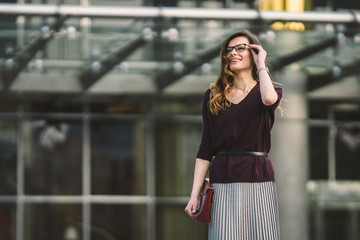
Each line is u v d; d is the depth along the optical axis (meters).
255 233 3.78
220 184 3.84
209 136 4.01
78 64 14.12
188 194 16.58
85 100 16.33
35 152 16.20
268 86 3.73
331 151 16.92
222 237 3.81
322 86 16.33
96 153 16.38
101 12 12.06
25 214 16.12
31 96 16.06
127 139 16.50
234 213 3.80
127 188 16.44
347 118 17.03
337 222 16.89
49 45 12.98
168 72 15.03
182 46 13.09
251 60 3.89
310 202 16.80
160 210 16.52
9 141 16.14
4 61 13.62
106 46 13.14
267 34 12.59
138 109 16.55
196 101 16.66
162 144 16.58
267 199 3.80
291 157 16.09
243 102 3.82
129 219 16.42
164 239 16.47
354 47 13.22
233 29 12.62
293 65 14.55
